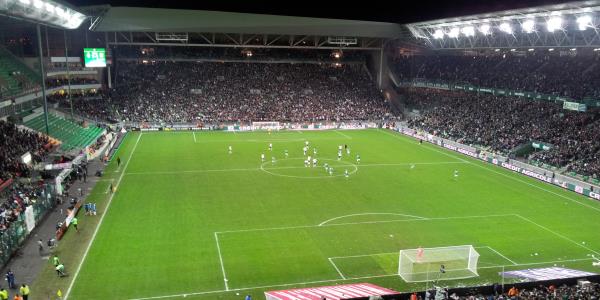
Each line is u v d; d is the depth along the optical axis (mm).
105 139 73250
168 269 31703
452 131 85125
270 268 32250
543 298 23625
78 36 99312
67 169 52375
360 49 113625
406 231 39562
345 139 85500
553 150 67312
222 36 108750
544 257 34812
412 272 31625
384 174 59219
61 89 89812
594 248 36688
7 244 32156
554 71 86750
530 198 50031
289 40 108750
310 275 31328
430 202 47719
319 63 117688
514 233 39594
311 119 100250
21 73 78000
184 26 95438
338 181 55281
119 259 33031
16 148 53469
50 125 70812
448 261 33250
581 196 51312
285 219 41906
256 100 103250
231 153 70375
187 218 41656
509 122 80688
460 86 98062
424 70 112562
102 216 41688
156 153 69438
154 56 109438
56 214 41969
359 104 107312
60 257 33156
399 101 111875
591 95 74375
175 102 98688
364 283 29891
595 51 87125
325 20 101250
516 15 68938
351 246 36219
